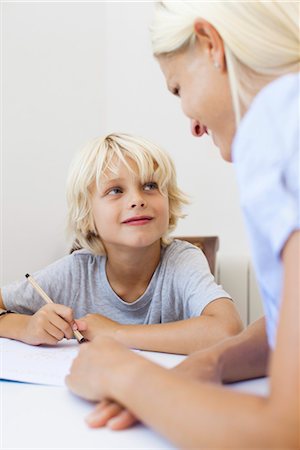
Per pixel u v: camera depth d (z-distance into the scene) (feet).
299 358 1.07
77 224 3.63
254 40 1.53
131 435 1.46
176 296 3.48
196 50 1.68
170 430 1.18
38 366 2.26
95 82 6.06
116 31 6.26
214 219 6.05
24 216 4.90
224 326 2.77
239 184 1.29
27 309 3.61
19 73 4.83
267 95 1.29
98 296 3.68
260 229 1.24
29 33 4.97
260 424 1.06
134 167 3.35
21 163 4.86
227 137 1.75
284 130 1.25
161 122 6.21
